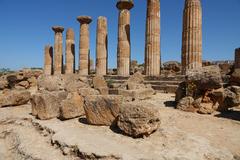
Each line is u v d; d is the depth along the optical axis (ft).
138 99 37.70
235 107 33.30
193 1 51.37
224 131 22.40
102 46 77.41
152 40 59.31
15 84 54.44
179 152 16.16
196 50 50.85
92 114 22.35
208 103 29.76
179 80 50.52
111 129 20.89
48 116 25.31
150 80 55.47
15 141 21.17
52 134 20.66
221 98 30.07
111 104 21.68
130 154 15.28
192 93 30.71
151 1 59.82
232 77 42.47
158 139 18.44
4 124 26.25
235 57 58.08
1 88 52.60
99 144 16.93
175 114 27.94
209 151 16.99
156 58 59.41
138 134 18.38
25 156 17.31
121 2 65.67
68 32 94.63
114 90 42.01
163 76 53.47
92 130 20.83
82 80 48.44
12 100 33.91
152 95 43.29
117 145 16.88
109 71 111.14
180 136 19.31
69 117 24.79
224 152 17.24
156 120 19.57
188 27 51.78
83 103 25.41
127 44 66.54
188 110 29.86
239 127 23.73
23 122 25.81
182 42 53.78
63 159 16.16
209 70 30.40
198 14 51.37
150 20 59.77
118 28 67.41
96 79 44.06
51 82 36.70
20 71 61.41
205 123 24.88
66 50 94.68
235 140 20.08
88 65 87.92
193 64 50.78
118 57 66.90
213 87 29.63
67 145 17.24
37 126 23.61
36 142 19.83
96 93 32.32
